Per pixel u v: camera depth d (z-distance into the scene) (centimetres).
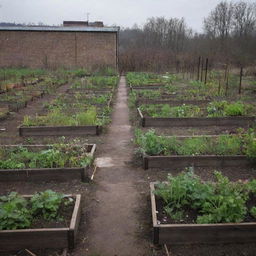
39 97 1398
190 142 650
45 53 2814
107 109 1062
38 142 750
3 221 368
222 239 370
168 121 882
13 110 1105
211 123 887
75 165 556
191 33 4400
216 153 607
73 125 823
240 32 4088
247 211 406
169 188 437
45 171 534
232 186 443
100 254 360
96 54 2836
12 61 2812
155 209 411
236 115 920
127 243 379
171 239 371
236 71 2508
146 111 990
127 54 2945
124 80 2241
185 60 2819
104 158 652
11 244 360
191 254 355
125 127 901
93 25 3288
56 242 365
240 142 657
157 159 586
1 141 760
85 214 441
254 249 362
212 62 2867
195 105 1098
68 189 511
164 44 4378
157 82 1809
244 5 4116
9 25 2895
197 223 378
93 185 527
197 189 423
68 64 2838
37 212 407
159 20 4444
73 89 1512
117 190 512
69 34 2791
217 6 4312
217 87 1581
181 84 1781
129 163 625
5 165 547
